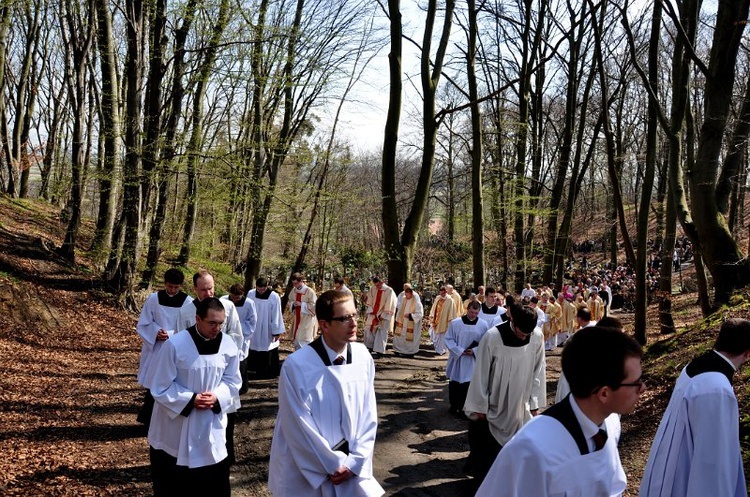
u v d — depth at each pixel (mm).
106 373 10641
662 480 3520
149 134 14352
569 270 42969
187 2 13562
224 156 14250
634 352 2217
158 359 4824
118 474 6020
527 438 2207
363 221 37188
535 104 26344
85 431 7355
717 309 10648
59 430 7254
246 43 13852
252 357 11188
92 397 8992
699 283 12250
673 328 16812
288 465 3734
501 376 5727
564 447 2199
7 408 7785
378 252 24578
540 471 2162
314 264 27641
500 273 28969
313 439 3576
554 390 11133
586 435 2250
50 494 5316
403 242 18641
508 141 27828
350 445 3727
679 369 9055
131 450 6812
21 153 26844
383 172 18469
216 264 23875
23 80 26094
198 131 14523
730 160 10695
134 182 14305
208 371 4852
